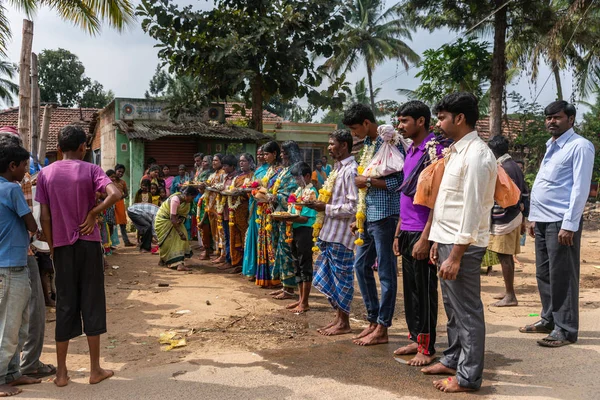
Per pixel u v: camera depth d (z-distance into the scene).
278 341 4.70
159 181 11.31
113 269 8.16
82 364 4.19
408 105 3.90
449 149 3.42
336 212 4.77
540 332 4.71
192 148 17.02
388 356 4.21
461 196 3.33
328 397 3.38
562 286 4.36
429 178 3.50
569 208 4.25
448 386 3.44
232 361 4.11
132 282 7.21
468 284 3.37
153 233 9.87
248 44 12.29
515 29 16.56
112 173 10.23
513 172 5.91
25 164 3.78
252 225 7.15
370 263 4.59
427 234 3.68
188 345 4.61
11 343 3.58
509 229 5.72
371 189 4.33
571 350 4.21
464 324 3.40
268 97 14.30
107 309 5.83
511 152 19.81
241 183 7.82
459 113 3.33
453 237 3.34
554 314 4.41
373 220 4.33
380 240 4.34
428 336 3.96
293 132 21.75
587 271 8.02
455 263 3.27
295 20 12.30
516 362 3.97
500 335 4.68
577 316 4.37
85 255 3.71
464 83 18.62
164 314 5.63
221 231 8.30
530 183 17.77
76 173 3.73
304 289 5.75
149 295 6.48
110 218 9.46
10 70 25.09
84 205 3.73
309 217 5.68
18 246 3.62
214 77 13.40
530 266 8.54
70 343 4.74
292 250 5.85
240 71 12.34
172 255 8.20
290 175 6.37
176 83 16.50
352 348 4.43
